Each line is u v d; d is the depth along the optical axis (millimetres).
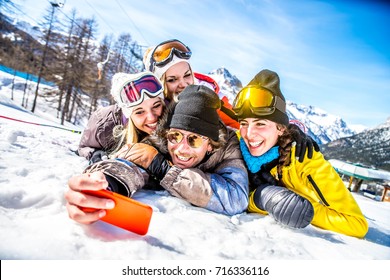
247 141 903
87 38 14977
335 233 806
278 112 870
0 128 1761
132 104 1062
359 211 823
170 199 786
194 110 820
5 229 452
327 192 855
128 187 703
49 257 409
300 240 676
